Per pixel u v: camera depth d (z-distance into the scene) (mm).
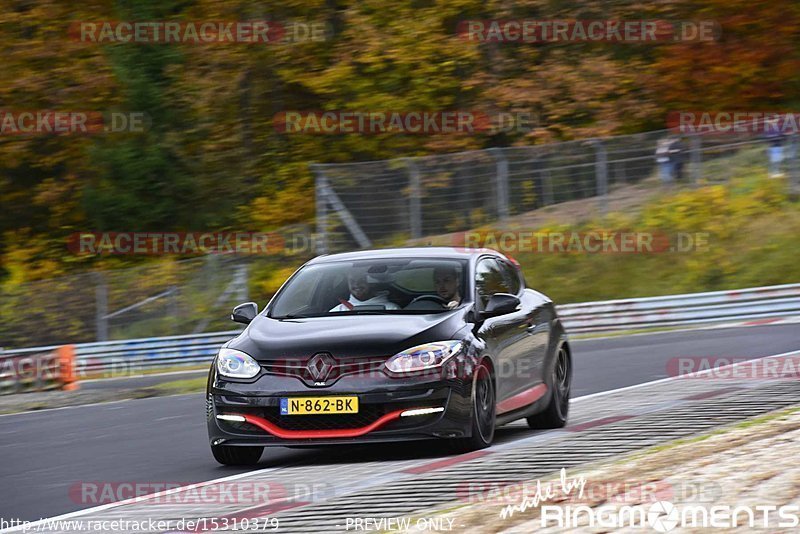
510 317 32938
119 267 122250
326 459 30828
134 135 119562
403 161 94000
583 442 28969
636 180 92312
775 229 88000
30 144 127250
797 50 115562
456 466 26859
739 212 89500
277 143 128875
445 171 92812
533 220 91438
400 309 31250
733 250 87312
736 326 71312
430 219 92562
